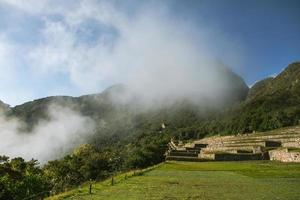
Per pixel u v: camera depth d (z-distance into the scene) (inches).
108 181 1973.4
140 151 5428.2
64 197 1401.3
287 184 1632.6
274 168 2576.3
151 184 1752.0
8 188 2778.1
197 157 4101.9
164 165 3211.1
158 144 7111.2
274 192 1368.1
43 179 3705.7
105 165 5748.0
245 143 4616.1
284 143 4033.0
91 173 5354.3
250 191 1416.1
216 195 1331.2
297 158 3147.1
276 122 6939.0
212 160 3880.4
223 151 4288.9
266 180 1822.1
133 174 2324.1
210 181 1841.8
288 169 2459.4
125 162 5433.1
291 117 6943.9
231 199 1222.9
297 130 4798.2
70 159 6210.6
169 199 1257.4
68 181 5027.1
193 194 1371.8
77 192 1536.7
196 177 2084.2
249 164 3097.9
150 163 5241.1
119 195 1386.6
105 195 1400.1
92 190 1571.1
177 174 2319.1
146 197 1316.4
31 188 3120.1
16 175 3826.3
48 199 1418.6
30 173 3782.0
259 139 4687.5
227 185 1648.6
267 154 3850.9
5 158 4089.6
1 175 3442.4
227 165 3051.2
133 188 1606.8
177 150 4950.8
